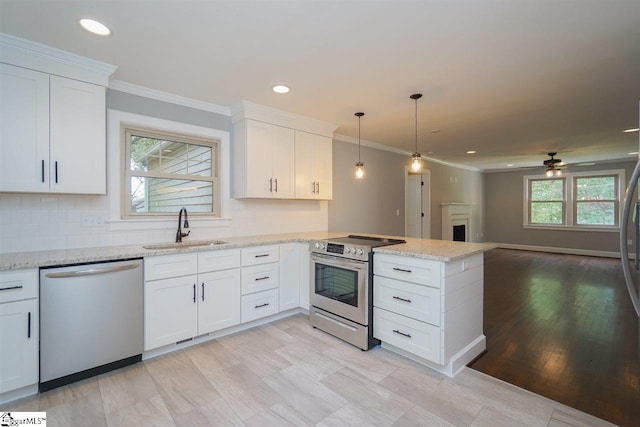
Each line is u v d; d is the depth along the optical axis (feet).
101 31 6.46
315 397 6.43
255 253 9.99
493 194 30.09
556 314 11.50
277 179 11.59
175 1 5.51
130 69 8.21
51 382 6.66
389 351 8.50
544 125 13.61
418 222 22.61
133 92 9.34
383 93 9.83
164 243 9.72
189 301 8.57
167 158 10.30
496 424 5.65
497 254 25.53
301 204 13.85
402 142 17.24
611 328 10.16
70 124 7.59
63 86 7.48
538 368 7.66
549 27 6.29
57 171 7.43
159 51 7.28
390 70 8.24
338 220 15.67
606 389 6.75
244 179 10.94
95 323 7.11
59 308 6.66
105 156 8.18
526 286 15.48
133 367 7.58
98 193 8.00
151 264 7.93
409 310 7.78
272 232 12.73
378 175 18.01
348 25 6.25
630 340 9.24
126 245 9.21
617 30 6.39
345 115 12.10
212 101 10.64
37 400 6.29
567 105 11.00
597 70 8.25
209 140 11.09
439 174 23.85
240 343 8.94
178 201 10.52
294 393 6.57
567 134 15.28
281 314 11.07
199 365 7.70
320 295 9.91
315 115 12.09
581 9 5.70
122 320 7.47
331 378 7.14
